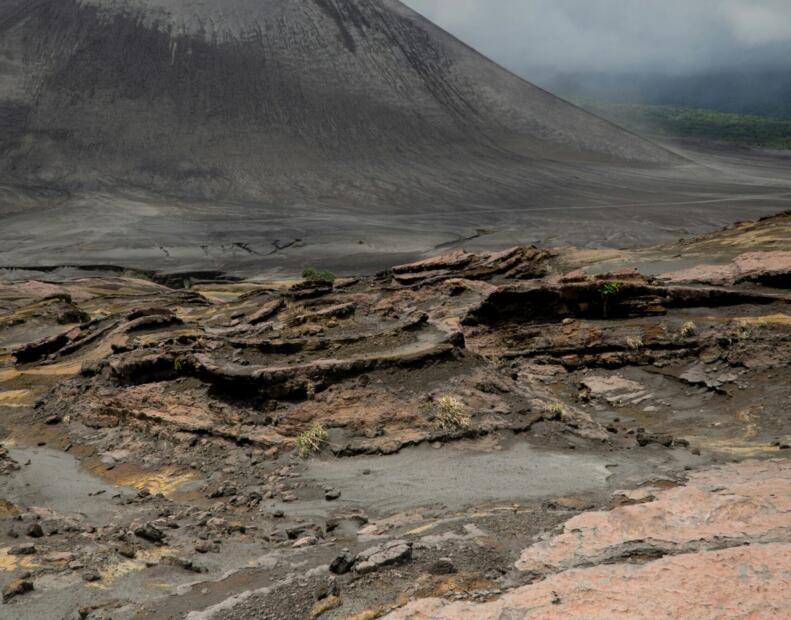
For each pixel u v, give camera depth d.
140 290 71.81
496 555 9.16
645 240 141.25
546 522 10.55
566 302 28.52
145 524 11.59
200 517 12.70
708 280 31.59
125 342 25.30
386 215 189.50
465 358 19.89
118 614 8.16
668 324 26.58
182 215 179.00
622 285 28.34
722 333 25.22
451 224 168.62
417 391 18.09
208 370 18.83
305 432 16.58
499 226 163.12
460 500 12.84
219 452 16.69
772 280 30.22
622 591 7.47
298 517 12.72
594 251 47.12
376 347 20.52
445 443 16.14
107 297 54.31
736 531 8.98
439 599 7.70
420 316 23.00
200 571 9.71
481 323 28.78
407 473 14.59
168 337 24.28
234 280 113.88
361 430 16.66
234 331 25.34
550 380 24.91
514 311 28.66
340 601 7.99
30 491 14.88
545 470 14.43
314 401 17.70
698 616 6.85
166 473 16.03
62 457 17.77
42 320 44.31
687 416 20.77
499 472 14.37
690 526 9.36
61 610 8.34
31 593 8.76
